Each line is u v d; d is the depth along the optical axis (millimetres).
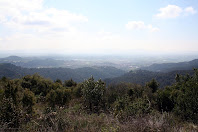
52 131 2697
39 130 2859
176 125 2781
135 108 3832
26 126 3072
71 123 3088
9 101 3402
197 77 4445
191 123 3033
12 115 3172
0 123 2957
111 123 3021
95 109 5438
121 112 3738
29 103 4234
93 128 2789
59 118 3090
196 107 3391
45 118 3143
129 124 2770
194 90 3572
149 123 2691
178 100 3889
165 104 5141
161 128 2527
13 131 2922
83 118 3361
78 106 5289
